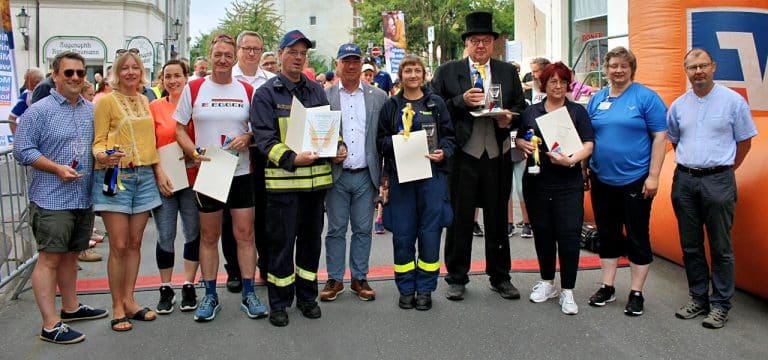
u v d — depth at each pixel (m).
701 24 6.15
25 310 4.96
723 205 4.46
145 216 4.60
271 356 4.07
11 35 10.19
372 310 4.93
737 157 4.55
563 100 4.98
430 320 4.69
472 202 5.10
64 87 4.18
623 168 4.78
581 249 6.65
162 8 37.00
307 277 4.76
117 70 4.38
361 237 5.19
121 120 4.36
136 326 4.60
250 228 4.79
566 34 14.73
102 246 7.11
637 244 4.75
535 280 5.67
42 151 4.15
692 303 4.70
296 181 4.50
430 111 4.89
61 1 31.78
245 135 4.64
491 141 5.08
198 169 4.67
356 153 5.03
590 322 4.62
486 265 5.27
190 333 4.47
